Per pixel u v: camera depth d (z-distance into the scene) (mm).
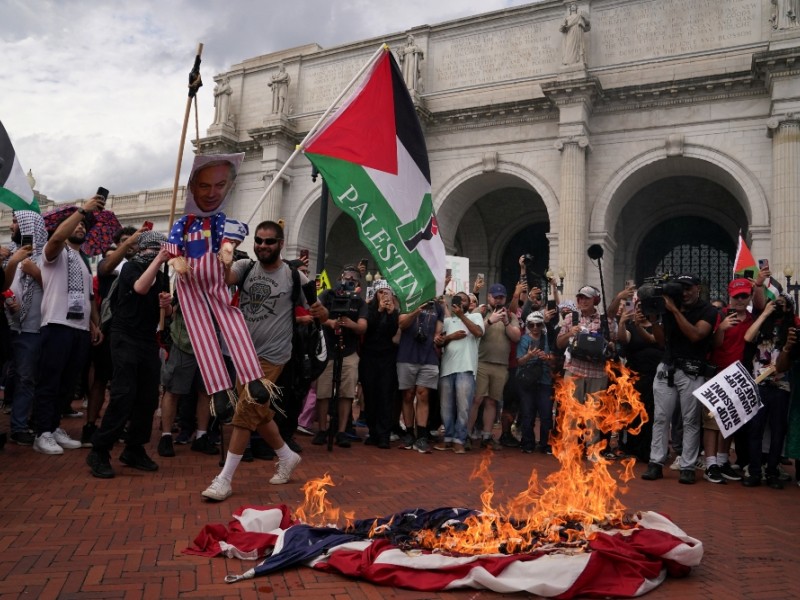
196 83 5707
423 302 6941
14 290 7281
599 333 8508
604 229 20859
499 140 22938
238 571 3629
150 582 3396
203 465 6785
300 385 7004
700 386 7090
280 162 26344
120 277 5938
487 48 23859
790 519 5625
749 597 3572
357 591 3416
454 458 8219
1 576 3371
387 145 6965
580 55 20984
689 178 23641
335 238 30375
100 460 5883
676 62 20672
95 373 7480
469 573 3490
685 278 7281
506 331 9367
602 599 3424
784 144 17984
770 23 19078
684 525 5219
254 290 5676
